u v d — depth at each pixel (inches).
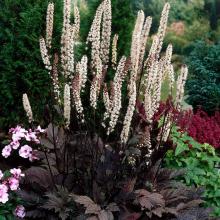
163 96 317.1
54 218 173.2
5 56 223.9
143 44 174.2
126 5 242.1
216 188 205.8
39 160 221.6
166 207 177.0
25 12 221.8
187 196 189.8
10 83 227.6
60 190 177.5
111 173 186.2
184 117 245.1
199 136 236.1
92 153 181.3
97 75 168.1
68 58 168.9
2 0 226.4
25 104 179.0
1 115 236.4
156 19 533.6
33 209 179.9
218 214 199.9
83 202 166.4
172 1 544.1
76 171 184.7
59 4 227.0
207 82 344.2
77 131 207.5
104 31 170.9
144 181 188.9
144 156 188.4
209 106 339.9
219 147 241.1
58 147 200.5
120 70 164.6
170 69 175.6
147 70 175.6
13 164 225.9
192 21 541.0
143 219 178.4
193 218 169.8
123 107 207.3
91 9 243.8
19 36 222.7
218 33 505.7
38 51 224.7
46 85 230.2
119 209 171.2
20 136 205.6
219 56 351.6
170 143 205.3
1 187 172.2
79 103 167.0
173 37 508.7
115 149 195.9
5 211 172.6
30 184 187.6
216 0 545.0
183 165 214.8
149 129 181.6
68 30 165.6
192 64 355.6
